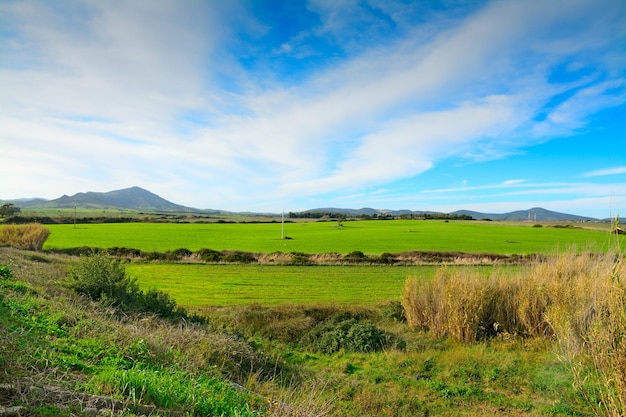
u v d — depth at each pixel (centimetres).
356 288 2273
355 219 15450
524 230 8638
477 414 729
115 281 1188
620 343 549
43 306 815
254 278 2614
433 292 1327
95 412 393
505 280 1324
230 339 940
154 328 927
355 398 788
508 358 1007
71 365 519
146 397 467
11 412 350
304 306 1633
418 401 783
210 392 546
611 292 594
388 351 1140
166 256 3669
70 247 4297
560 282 1177
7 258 1752
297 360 1092
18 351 502
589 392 716
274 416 539
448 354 1073
